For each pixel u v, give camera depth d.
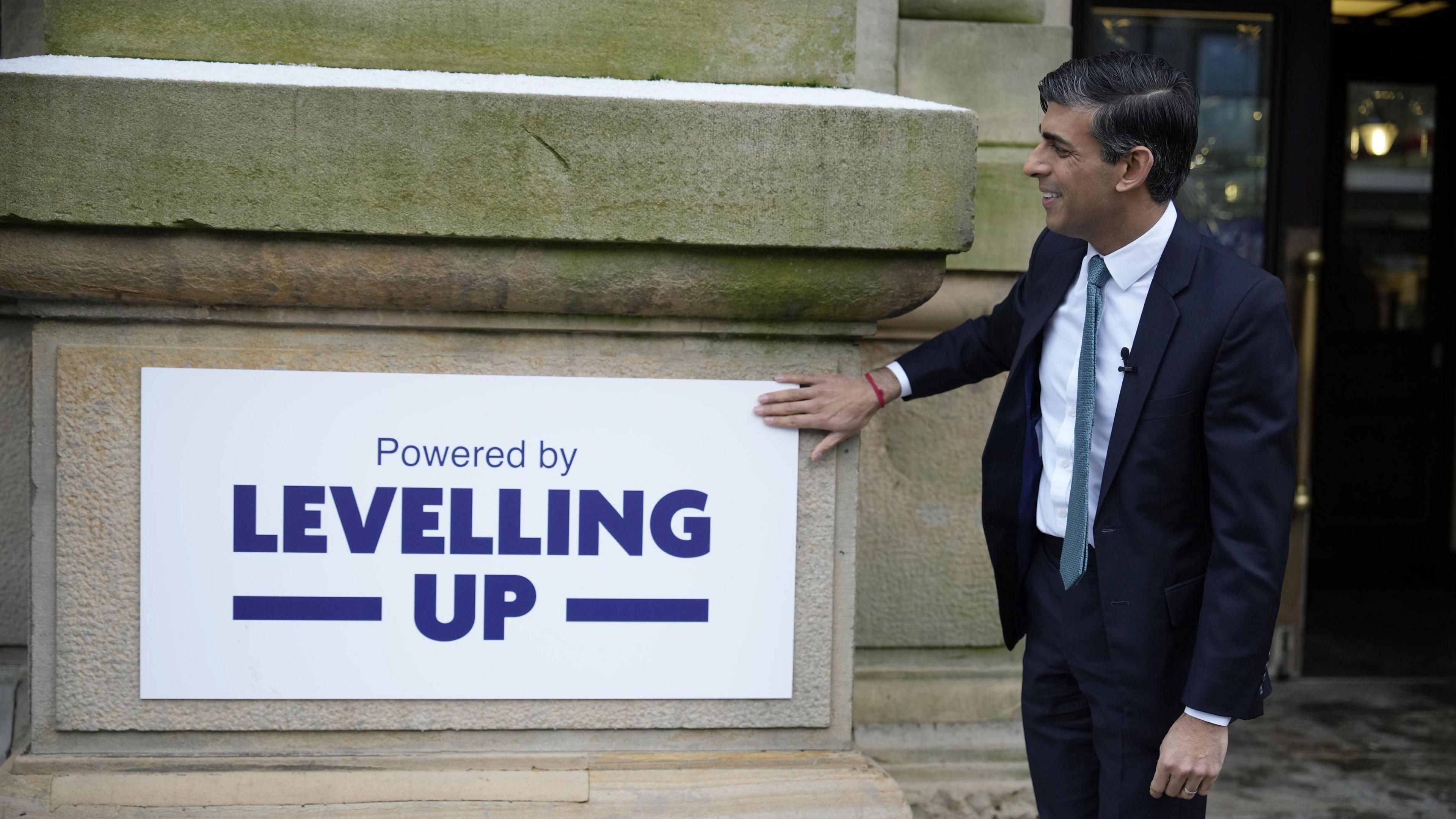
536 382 2.16
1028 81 2.98
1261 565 1.76
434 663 2.17
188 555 2.12
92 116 1.94
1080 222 1.88
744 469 2.21
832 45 2.32
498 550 2.17
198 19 2.15
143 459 2.10
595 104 2.03
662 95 2.07
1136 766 1.93
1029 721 2.14
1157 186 1.84
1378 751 3.86
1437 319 5.76
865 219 2.11
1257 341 1.78
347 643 2.15
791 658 2.25
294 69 2.10
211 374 2.10
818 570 2.25
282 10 2.16
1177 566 1.89
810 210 2.09
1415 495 5.89
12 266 2.01
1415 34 5.60
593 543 2.19
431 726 2.19
